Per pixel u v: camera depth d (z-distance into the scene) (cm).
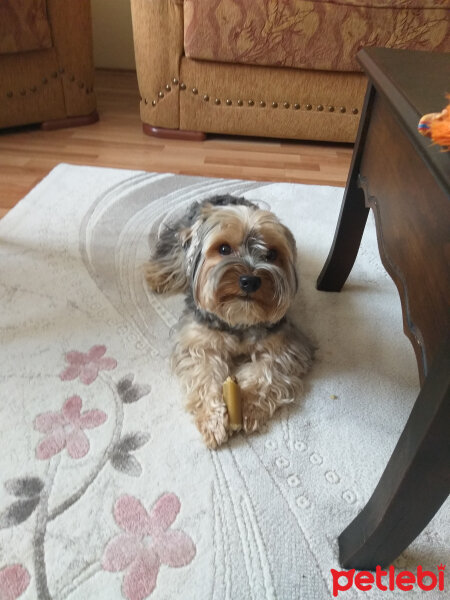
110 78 364
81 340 134
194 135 269
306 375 130
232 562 88
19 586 82
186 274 140
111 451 104
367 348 140
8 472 99
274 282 115
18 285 152
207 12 228
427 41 232
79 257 168
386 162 109
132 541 89
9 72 246
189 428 111
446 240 72
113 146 255
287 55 238
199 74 251
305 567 88
